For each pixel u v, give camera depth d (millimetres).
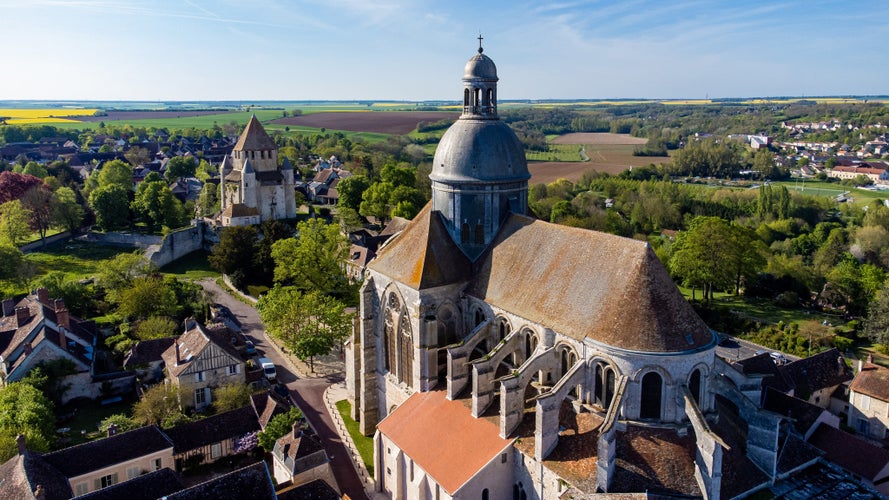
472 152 72562
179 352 91625
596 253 60969
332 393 92562
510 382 58375
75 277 147625
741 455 57031
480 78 72812
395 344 74812
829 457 69938
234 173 180125
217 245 150250
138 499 56156
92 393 91812
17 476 58656
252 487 52812
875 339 115812
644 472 52500
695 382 56500
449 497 56438
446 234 74188
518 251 69188
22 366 87750
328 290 129750
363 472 72750
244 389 85750
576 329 58438
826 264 157000
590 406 58250
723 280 132375
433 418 65750
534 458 56594
